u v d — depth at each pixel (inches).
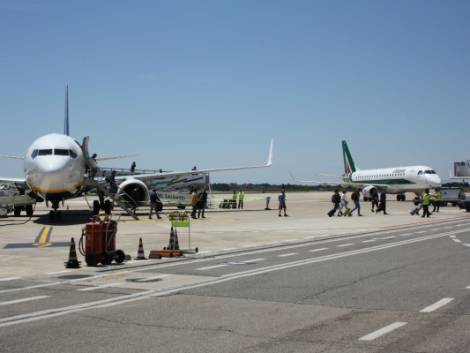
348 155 3058.6
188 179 1983.3
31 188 1138.7
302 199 3213.6
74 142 1169.4
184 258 594.2
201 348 251.9
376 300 358.6
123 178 1411.2
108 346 256.4
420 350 245.3
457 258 580.4
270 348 251.1
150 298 370.6
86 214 1432.1
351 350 246.4
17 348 254.7
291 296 374.9
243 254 629.6
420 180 2406.5
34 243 750.5
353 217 1433.3
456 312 321.1
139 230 979.3
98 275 475.5
